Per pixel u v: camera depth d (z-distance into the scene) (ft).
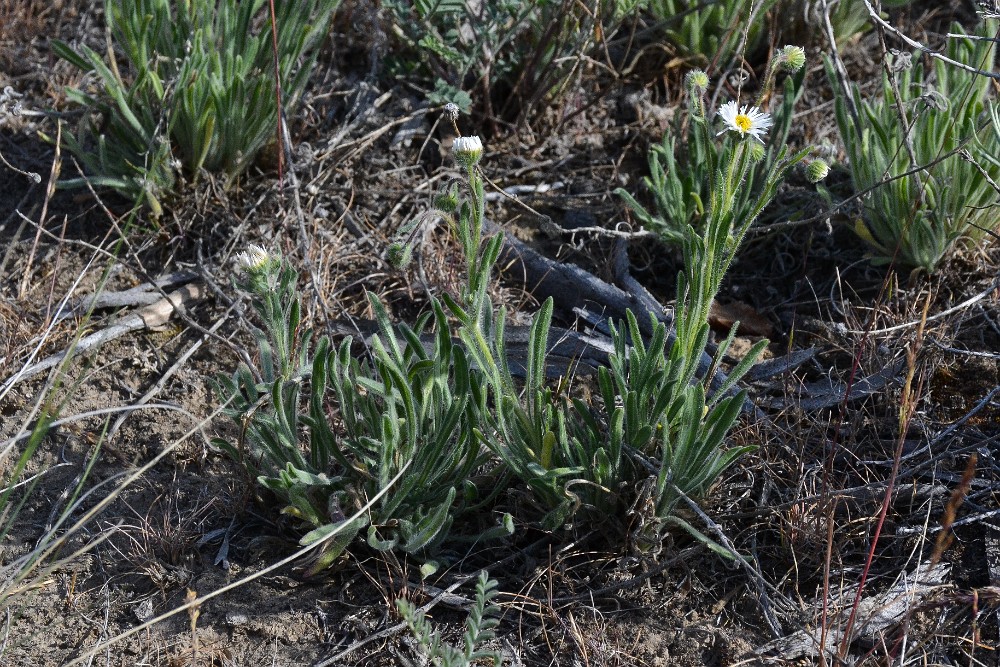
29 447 7.21
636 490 7.71
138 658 7.39
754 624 7.59
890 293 9.78
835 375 9.52
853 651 7.38
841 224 10.87
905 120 9.36
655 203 11.05
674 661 7.38
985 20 11.06
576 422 8.57
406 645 7.41
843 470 8.68
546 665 7.36
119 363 9.68
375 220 11.23
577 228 10.84
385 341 9.73
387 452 7.29
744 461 8.55
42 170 11.37
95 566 8.02
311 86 12.49
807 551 7.94
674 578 7.88
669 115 12.10
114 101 10.94
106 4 10.80
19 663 7.34
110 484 8.61
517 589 7.83
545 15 11.87
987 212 10.10
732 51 12.43
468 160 7.13
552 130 12.08
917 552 7.99
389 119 12.03
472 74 12.26
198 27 10.84
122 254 10.66
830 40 9.80
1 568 7.85
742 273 10.85
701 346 7.59
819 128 12.01
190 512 8.39
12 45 12.71
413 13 12.12
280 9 10.78
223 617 7.63
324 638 7.50
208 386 9.51
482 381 7.98
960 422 8.35
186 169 10.98
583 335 9.82
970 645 7.34
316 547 7.86
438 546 7.83
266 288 7.39
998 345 9.62
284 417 7.56
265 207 10.94
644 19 13.15
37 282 10.34
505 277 10.74
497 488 8.07
